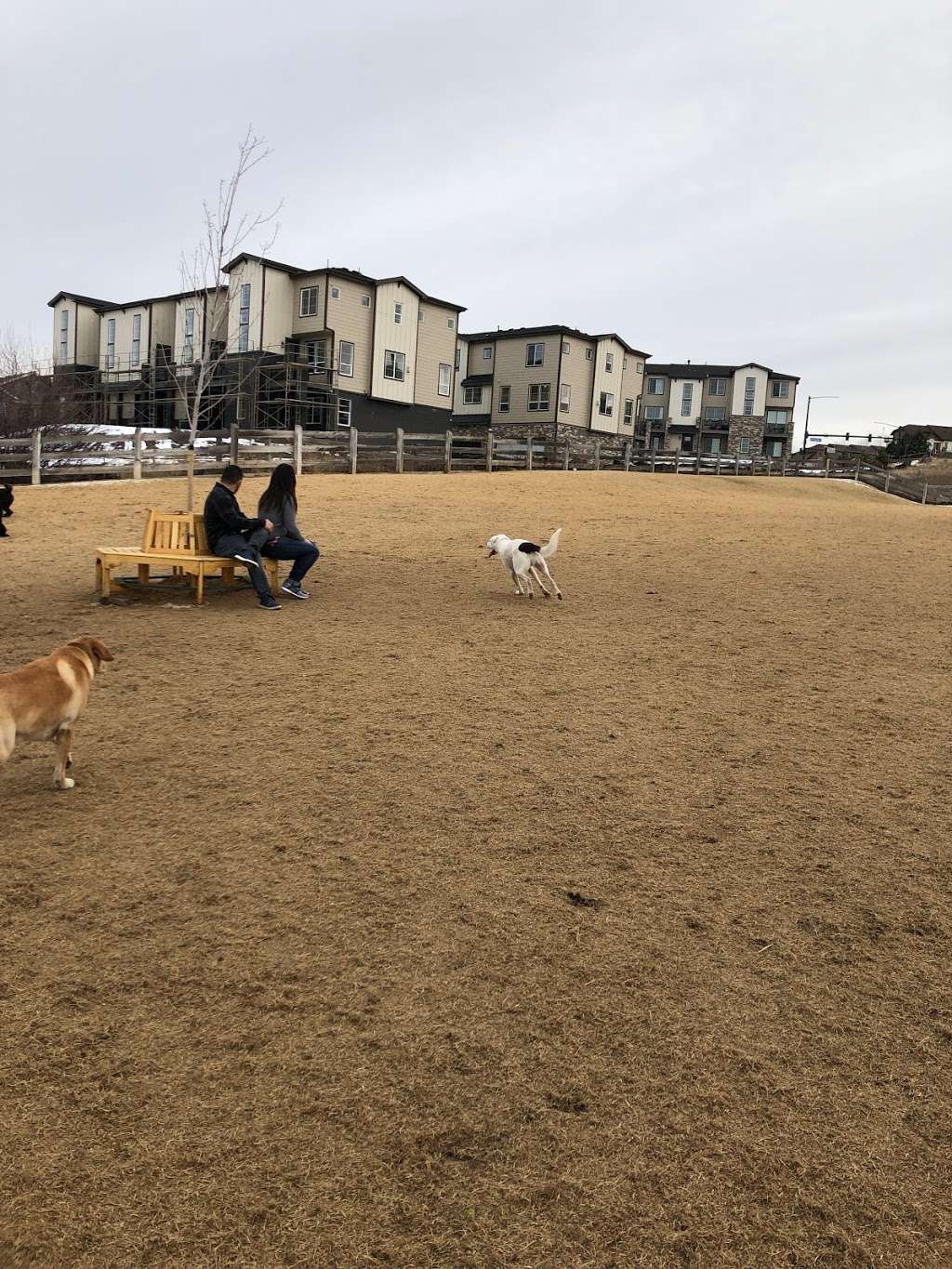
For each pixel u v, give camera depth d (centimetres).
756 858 395
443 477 2322
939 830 422
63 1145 236
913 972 318
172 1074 262
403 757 503
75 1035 277
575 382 5250
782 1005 299
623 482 2523
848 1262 210
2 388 3656
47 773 477
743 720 576
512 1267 207
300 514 1578
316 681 645
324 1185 227
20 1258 205
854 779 481
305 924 339
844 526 1688
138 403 4794
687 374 7294
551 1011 294
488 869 381
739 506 2005
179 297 4641
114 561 865
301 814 429
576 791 460
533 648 748
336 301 4203
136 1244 210
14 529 1366
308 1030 282
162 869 377
